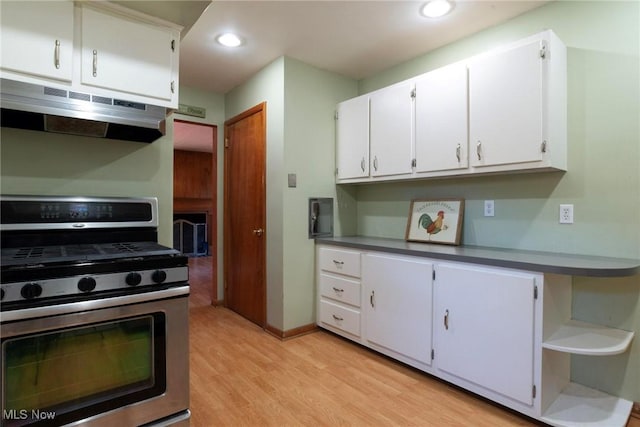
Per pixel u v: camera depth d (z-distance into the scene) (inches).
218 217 151.3
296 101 116.3
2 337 45.5
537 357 67.3
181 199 290.4
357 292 105.9
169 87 67.9
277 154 116.8
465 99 87.1
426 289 86.4
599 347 64.9
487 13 87.4
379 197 126.3
